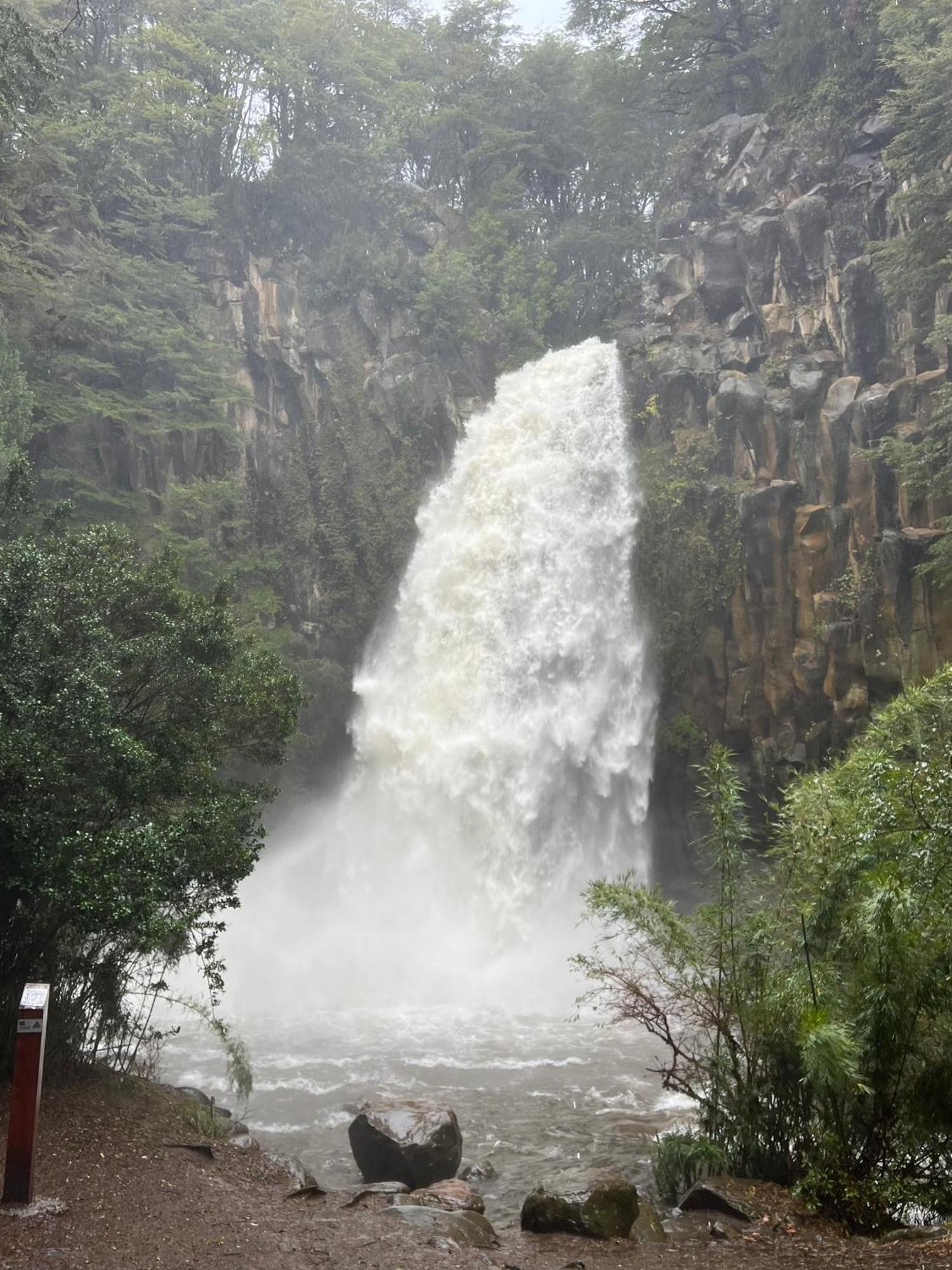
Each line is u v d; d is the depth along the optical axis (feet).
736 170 136.98
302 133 157.48
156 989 48.75
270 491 132.36
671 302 136.87
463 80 181.88
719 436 120.47
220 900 47.37
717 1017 38.50
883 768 37.29
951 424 92.84
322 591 127.85
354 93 164.14
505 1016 81.35
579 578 120.78
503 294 155.02
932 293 102.47
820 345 120.78
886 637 103.50
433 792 115.85
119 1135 37.40
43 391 116.88
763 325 124.88
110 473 125.18
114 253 129.49
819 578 110.63
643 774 116.16
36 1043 28.94
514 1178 42.39
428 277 146.20
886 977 32.58
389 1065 63.52
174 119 142.61
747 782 113.19
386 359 140.97
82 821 41.47
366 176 160.15
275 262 146.41
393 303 144.77
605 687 117.70
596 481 125.08
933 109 98.53
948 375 106.22
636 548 119.34
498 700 118.21
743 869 43.93
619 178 175.22
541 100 179.73
